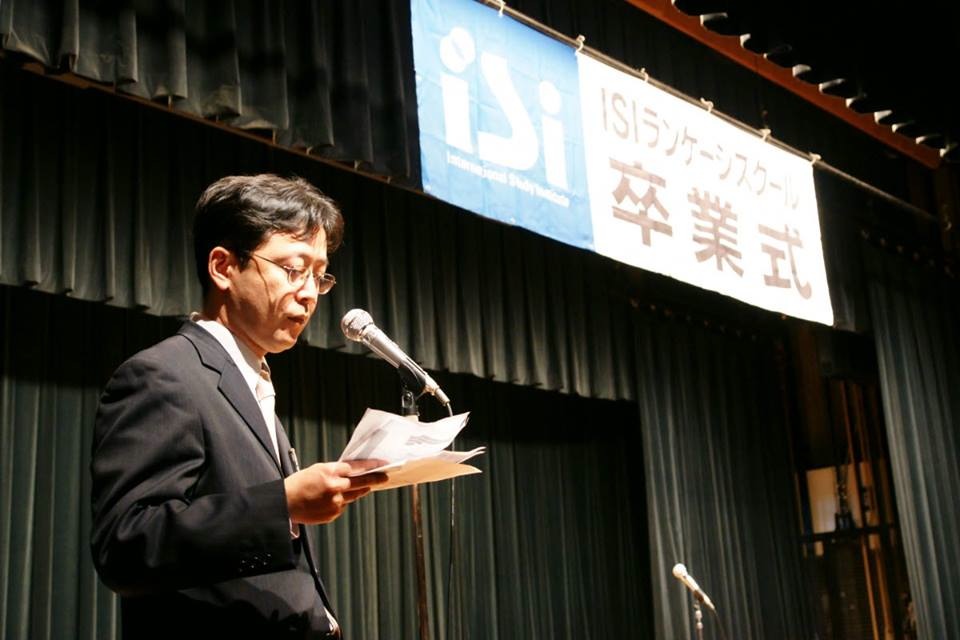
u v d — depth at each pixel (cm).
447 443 133
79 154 314
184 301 328
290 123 313
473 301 432
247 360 148
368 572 417
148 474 124
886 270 564
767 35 450
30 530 310
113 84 271
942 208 618
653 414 511
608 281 509
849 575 600
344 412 420
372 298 393
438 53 331
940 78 539
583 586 507
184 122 347
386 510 432
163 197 332
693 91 494
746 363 591
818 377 630
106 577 118
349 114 322
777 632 555
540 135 358
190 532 117
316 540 400
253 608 127
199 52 295
